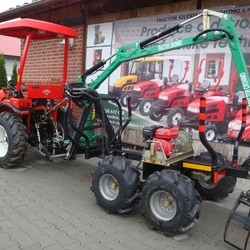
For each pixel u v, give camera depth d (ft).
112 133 15.43
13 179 15.76
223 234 11.21
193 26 17.90
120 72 21.68
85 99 14.19
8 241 9.84
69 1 21.89
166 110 19.54
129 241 10.32
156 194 10.94
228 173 11.46
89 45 23.66
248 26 15.89
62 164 19.13
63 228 10.94
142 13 20.38
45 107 17.70
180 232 10.43
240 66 10.70
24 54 16.84
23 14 27.22
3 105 17.46
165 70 19.39
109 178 12.30
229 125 16.81
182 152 12.80
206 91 17.67
